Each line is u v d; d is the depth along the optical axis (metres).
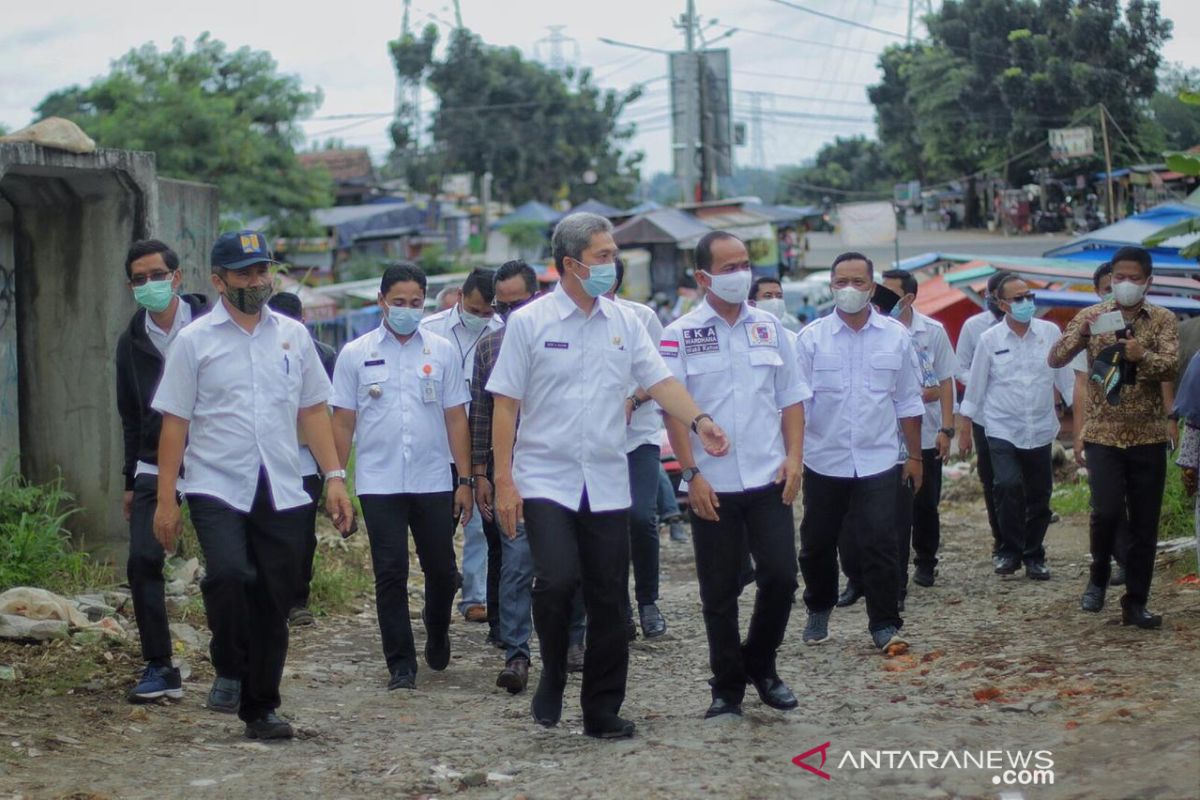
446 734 5.40
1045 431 8.53
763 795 4.23
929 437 8.45
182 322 5.71
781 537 5.16
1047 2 29.38
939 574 9.15
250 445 4.99
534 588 4.96
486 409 6.52
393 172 65.19
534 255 45.38
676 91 39.47
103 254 8.32
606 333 4.93
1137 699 4.99
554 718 5.16
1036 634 6.66
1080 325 6.75
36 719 5.26
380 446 6.39
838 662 6.51
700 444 5.18
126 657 6.31
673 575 10.38
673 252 37.19
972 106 32.25
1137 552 6.46
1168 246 15.97
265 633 5.11
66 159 7.80
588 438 4.89
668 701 6.00
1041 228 32.16
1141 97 27.09
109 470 8.38
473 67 53.16
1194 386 6.05
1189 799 3.76
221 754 5.02
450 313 7.50
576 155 54.47
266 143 37.25
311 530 7.70
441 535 6.47
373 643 7.51
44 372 8.47
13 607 6.51
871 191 57.44
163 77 37.31
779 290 8.39
